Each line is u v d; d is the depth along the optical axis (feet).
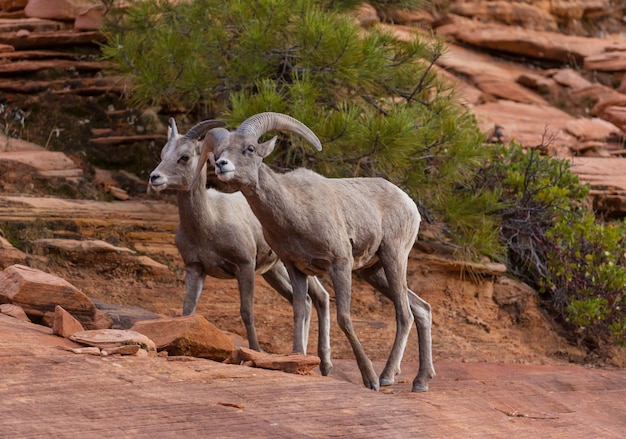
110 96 99.35
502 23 140.97
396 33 119.85
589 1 150.10
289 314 78.69
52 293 56.59
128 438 36.88
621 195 101.76
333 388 47.60
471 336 84.07
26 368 43.39
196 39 84.43
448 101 88.63
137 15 88.28
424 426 45.03
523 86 131.54
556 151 108.37
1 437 35.12
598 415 59.77
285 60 83.15
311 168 82.74
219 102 88.43
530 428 50.49
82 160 92.43
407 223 59.47
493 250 87.25
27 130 95.04
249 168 51.34
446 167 83.66
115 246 79.20
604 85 137.08
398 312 58.39
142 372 45.73
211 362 49.80
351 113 77.66
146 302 75.56
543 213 92.68
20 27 103.96
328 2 90.74
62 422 37.40
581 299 89.30
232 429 39.45
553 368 78.07
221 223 61.41
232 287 78.95
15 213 78.07
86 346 49.44
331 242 54.08
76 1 104.99
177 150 58.95
